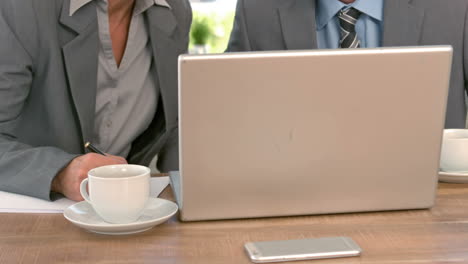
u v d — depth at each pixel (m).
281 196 1.10
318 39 1.98
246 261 0.92
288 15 1.96
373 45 1.94
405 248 0.98
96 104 1.81
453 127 1.89
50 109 1.67
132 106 1.87
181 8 1.94
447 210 1.17
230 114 1.04
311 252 0.94
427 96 1.10
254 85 1.03
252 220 1.11
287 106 1.05
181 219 1.09
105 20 1.75
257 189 1.09
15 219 1.13
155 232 1.05
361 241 1.01
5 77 1.56
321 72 1.04
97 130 1.84
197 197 1.08
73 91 1.65
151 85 1.91
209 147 1.05
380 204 1.14
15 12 1.58
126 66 1.83
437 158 1.14
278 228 1.07
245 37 2.01
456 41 1.87
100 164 1.28
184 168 1.06
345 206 1.13
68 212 1.09
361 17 1.94
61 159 1.28
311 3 1.96
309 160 1.09
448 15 1.87
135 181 1.04
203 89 1.02
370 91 1.07
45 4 1.62
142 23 1.85
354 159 1.10
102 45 1.77
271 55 1.02
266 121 1.05
